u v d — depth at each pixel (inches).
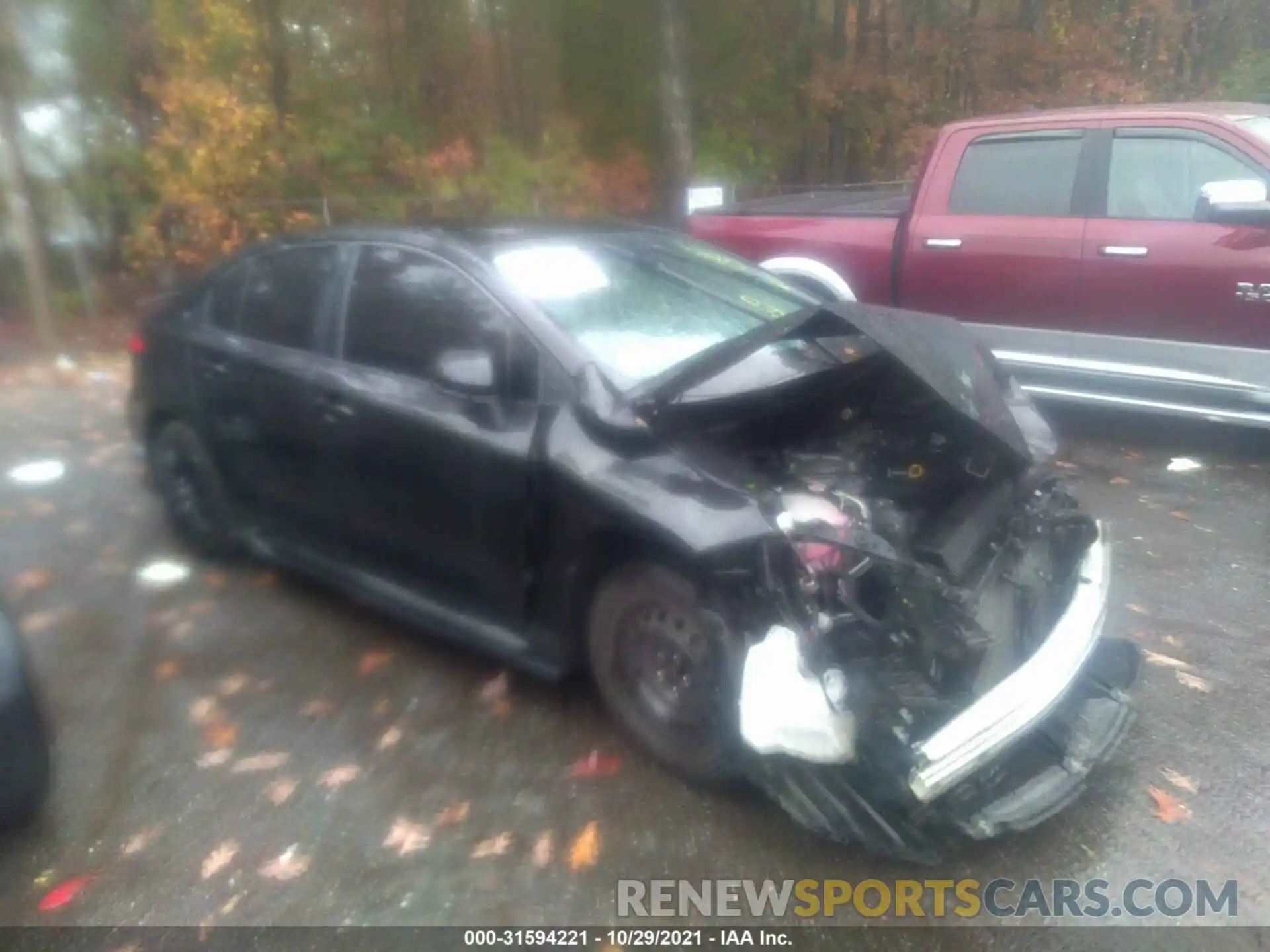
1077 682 135.9
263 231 507.5
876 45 735.1
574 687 157.4
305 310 174.9
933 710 115.0
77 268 482.6
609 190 666.2
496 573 146.5
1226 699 151.7
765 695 113.4
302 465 171.8
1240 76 707.4
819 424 142.8
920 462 139.7
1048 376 254.1
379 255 165.8
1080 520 140.9
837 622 114.1
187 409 194.7
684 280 167.2
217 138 496.4
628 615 135.1
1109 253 237.8
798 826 128.2
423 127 637.9
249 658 168.7
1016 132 253.9
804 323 132.9
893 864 122.3
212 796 135.4
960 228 260.2
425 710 153.0
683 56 661.9
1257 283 219.3
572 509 133.1
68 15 474.0
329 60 622.5
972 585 122.6
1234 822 127.7
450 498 148.4
